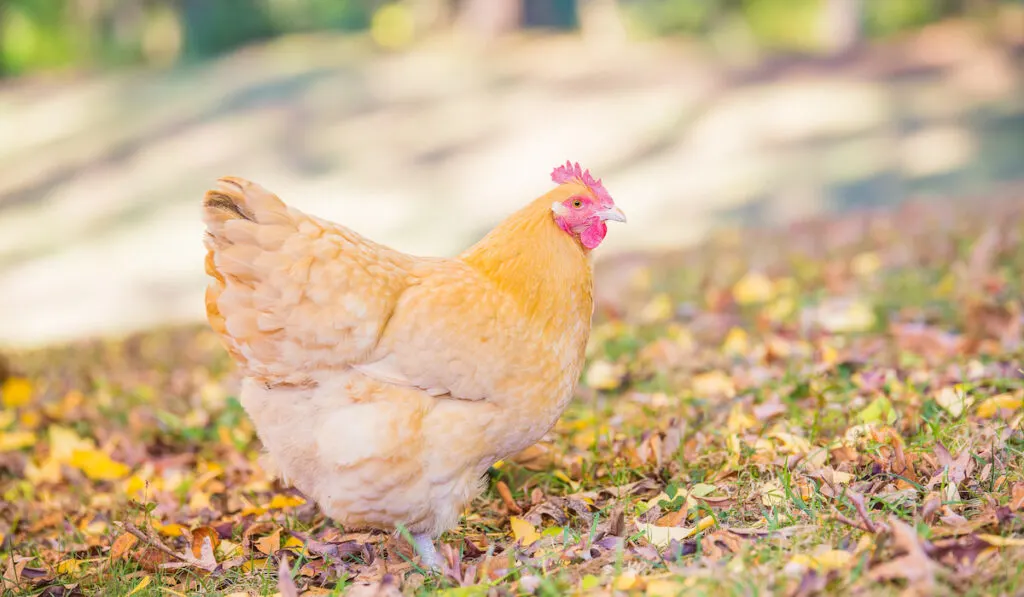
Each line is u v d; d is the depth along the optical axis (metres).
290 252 3.52
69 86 29.09
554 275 3.95
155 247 19.05
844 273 8.58
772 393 5.28
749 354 6.20
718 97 22.58
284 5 33.12
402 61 26.45
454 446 3.75
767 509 3.88
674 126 21.53
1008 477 3.77
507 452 3.99
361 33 32.44
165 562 4.20
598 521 4.07
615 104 22.75
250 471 5.34
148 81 27.80
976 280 7.04
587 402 5.98
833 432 4.65
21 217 21.56
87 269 18.22
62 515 5.04
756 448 4.48
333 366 3.65
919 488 3.76
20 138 25.50
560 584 3.39
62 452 5.82
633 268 11.06
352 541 4.19
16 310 16.19
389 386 3.68
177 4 32.44
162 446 6.14
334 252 3.59
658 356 6.46
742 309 7.88
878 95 21.98
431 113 23.41
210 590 3.90
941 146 19.05
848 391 5.09
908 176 17.98
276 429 3.76
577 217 4.01
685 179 19.34
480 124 22.61
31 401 7.41
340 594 3.57
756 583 3.16
